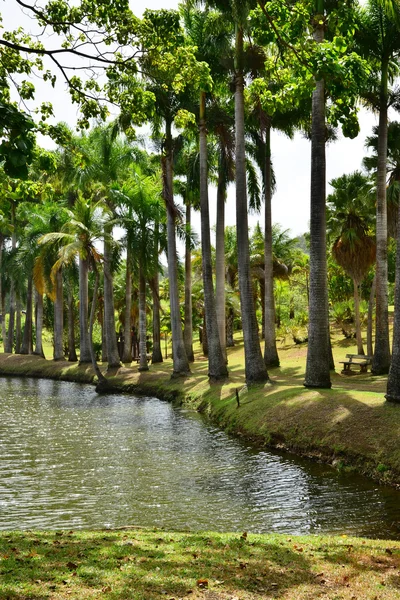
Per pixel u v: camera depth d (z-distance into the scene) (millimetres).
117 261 46062
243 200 26938
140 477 15352
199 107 32094
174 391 32875
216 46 28234
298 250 62031
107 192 44062
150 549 7777
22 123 6062
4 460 17953
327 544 8406
